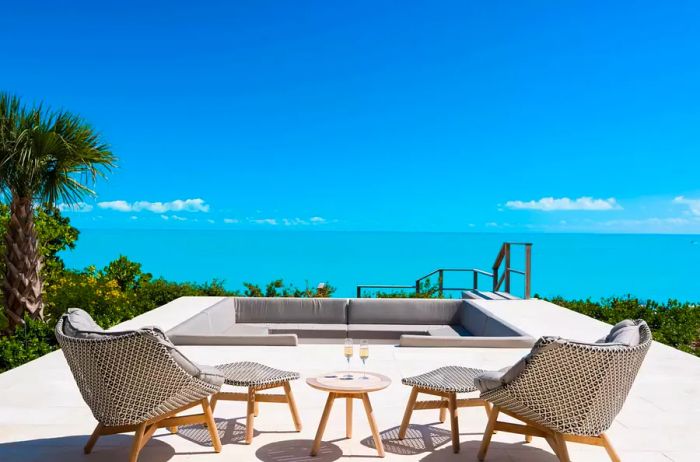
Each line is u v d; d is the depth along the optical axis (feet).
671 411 13.43
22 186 22.41
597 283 124.16
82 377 10.15
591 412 9.71
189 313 26.20
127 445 11.34
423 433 12.16
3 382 15.40
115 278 35.50
